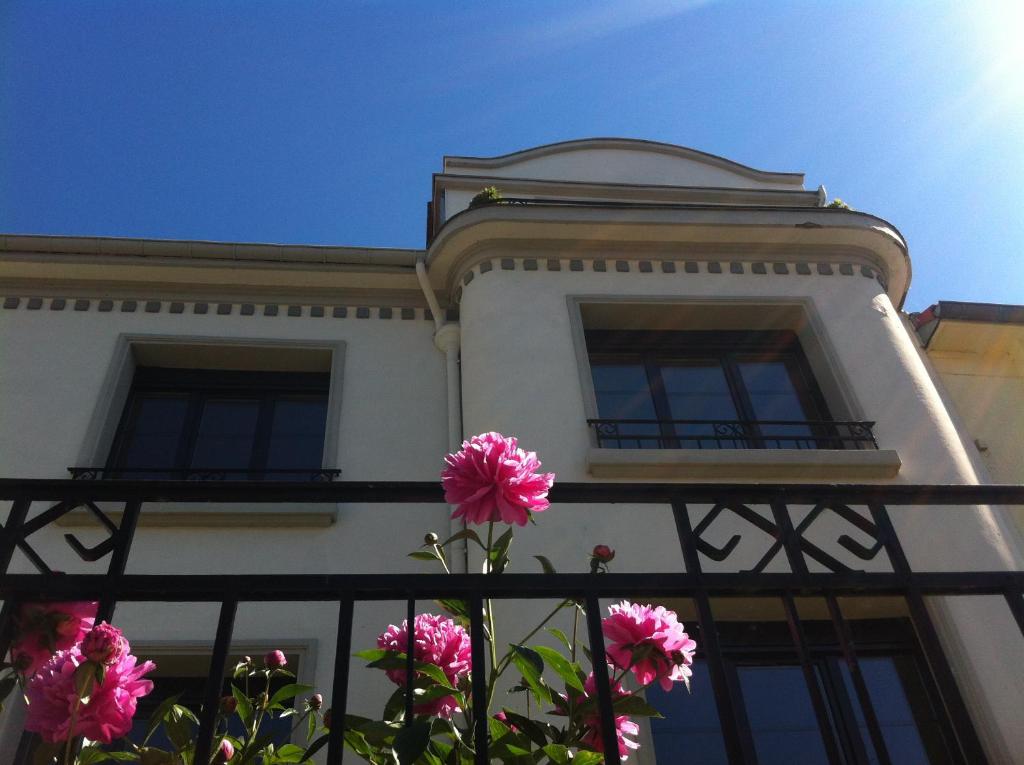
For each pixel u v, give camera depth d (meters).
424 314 7.63
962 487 2.62
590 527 5.26
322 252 7.61
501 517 2.44
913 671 5.14
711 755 4.70
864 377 6.51
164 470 6.49
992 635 4.93
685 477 5.65
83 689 1.94
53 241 7.33
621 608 2.61
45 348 6.85
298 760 2.80
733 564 5.30
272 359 7.27
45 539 5.52
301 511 5.86
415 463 6.44
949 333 8.17
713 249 7.47
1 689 2.01
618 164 9.73
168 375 7.18
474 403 6.26
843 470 5.75
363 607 5.44
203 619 5.31
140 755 2.44
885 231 7.56
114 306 7.32
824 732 2.05
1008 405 7.90
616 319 7.11
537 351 6.39
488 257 7.22
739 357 7.21
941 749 4.80
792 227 7.42
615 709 2.37
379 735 2.34
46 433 6.23
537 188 9.07
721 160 9.90
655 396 6.82
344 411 6.73
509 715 2.51
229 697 2.94
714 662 2.13
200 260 7.50
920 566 5.24
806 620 5.38
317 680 5.05
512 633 4.69
